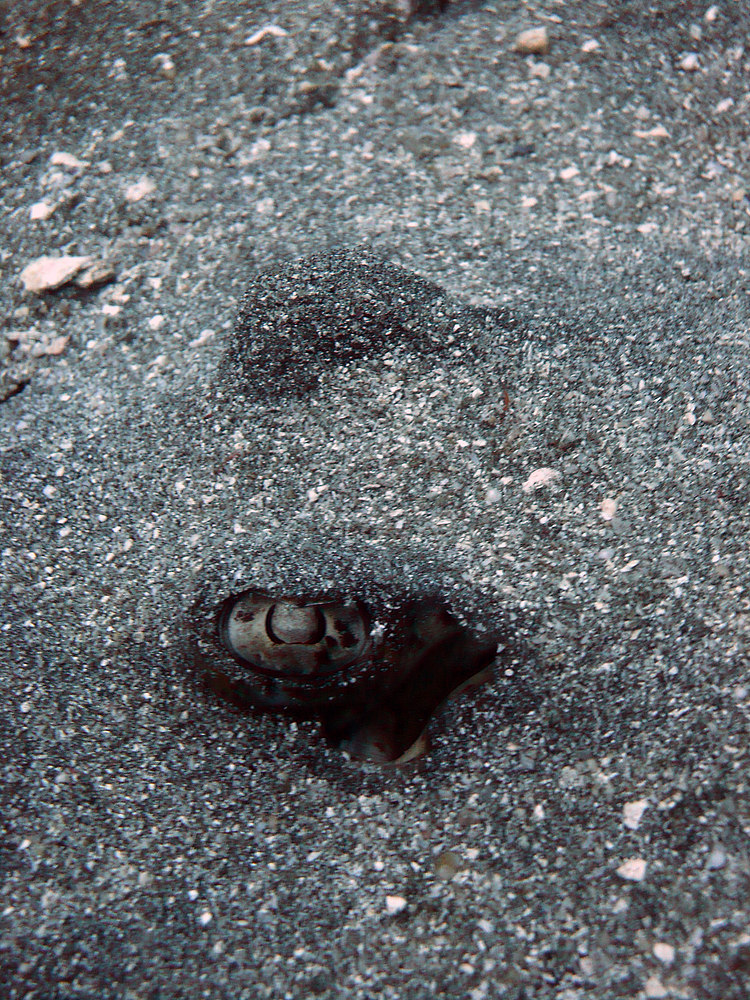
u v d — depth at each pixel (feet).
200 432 1.11
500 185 1.19
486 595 1.05
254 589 1.06
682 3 1.25
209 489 1.10
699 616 1.03
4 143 1.24
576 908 0.97
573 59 1.24
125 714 1.03
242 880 0.99
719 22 1.24
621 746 1.00
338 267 1.15
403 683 1.03
